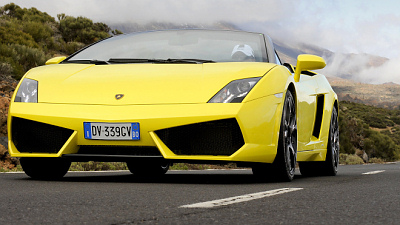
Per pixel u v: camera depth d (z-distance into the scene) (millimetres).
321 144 5844
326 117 5988
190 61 4520
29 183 3881
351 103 134250
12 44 16516
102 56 4934
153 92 3961
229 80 4023
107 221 1980
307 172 6320
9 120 4156
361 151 33969
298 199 2850
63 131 3990
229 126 3830
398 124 123375
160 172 6258
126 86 4047
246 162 3926
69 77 4277
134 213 2207
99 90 4051
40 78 4305
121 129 3836
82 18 25484
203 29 5422
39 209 2311
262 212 2291
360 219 2133
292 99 4566
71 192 3129
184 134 3852
